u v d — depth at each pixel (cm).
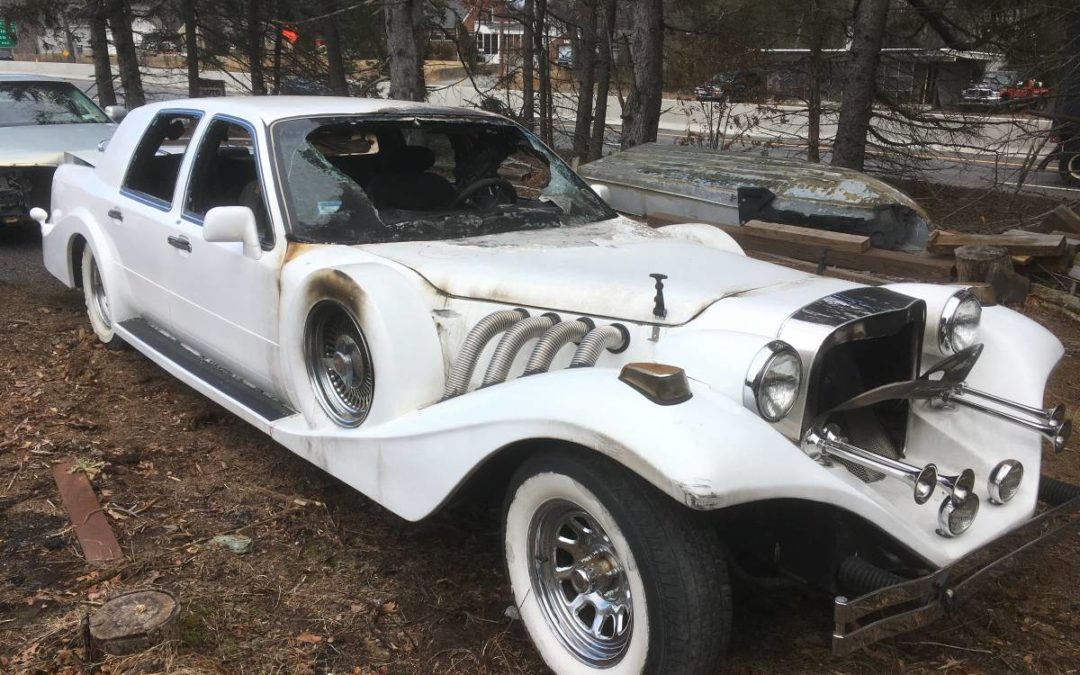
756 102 1477
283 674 279
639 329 302
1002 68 1181
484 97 1576
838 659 293
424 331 327
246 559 345
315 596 322
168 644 279
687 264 352
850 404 279
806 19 1268
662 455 230
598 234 408
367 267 336
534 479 269
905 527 263
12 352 571
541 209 423
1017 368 340
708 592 237
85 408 490
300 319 352
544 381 273
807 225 819
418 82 1091
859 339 283
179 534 361
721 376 269
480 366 324
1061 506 295
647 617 242
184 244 437
